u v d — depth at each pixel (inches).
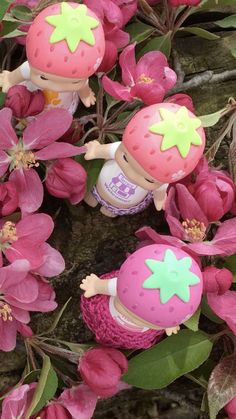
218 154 13.6
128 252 13.3
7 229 11.2
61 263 11.6
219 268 12.8
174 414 14.9
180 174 10.5
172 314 10.3
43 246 11.5
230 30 14.4
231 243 11.8
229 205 12.0
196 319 11.6
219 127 13.6
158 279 10.2
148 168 10.4
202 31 13.3
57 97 11.4
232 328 11.7
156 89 11.1
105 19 11.5
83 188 11.7
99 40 10.3
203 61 14.0
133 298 10.3
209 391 12.2
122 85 11.8
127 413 14.7
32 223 11.4
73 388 11.9
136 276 10.3
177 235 11.7
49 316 13.1
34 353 12.9
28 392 11.4
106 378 11.4
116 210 12.2
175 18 13.3
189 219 11.8
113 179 11.6
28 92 11.1
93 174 11.9
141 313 10.4
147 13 13.0
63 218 13.1
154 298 10.2
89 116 12.2
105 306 11.6
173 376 12.3
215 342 13.6
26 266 10.6
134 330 11.5
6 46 12.8
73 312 13.2
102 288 11.4
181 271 10.2
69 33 10.0
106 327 11.7
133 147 10.4
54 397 12.3
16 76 11.3
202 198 11.6
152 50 13.0
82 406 11.8
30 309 11.3
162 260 10.3
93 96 11.9
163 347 12.3
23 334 11.9
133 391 14.4
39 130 11.1
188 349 12.4
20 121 11.7
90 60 10.3
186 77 13.9
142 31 13.1
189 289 10.3
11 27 11.8
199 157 10.6
